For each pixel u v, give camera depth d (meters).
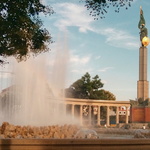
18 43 25.27
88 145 15.99
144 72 83.06
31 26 24.83
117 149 16.41
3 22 22.48
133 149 16.69
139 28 86.06
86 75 127.94
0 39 23.73
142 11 86.44
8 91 63.19
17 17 22.84
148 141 17.05
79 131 28.72
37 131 25.58
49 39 27.44
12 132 24.95
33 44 26.53
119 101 100.12
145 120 74.38
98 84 127.75
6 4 22.31
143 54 83.62
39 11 24.45
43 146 15.52
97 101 97.31
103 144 16.22
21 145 15.34
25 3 22.72
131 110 76.62
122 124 75.38
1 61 26.41
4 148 15.13
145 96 82.25
